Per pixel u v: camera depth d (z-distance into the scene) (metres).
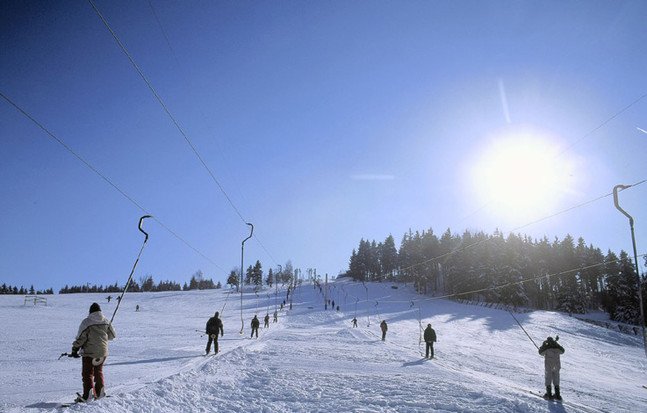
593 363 32.06
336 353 18.83
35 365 14.36
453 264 100.38
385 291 113.12
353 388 10.43
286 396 9.30
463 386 11.02
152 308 82.94
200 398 8.82
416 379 12.06
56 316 51.91
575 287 87.44
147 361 14.95
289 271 160.75
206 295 110.19
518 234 100.19
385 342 28.36
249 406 8.27
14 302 83.69
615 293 78.44
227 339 27.31
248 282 145.25
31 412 6.70
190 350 19.22
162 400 8.10
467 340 41.62
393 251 139.75
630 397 14.31
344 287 121.88
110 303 90.56
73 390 9.55
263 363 14.70
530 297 96.25
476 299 98.06
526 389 13.23
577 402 12.05
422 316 68.38
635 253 11.48
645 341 10.93
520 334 51.69
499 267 87.38
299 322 58.91
